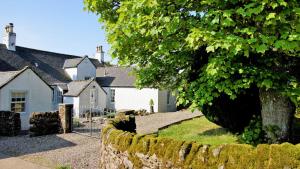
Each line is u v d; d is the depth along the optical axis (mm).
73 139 15820
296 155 4316
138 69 9773
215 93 6855
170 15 6883
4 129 17891
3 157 12156
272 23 5746
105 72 40969
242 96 9531
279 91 6828
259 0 5684
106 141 8656
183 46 7672
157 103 32875
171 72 9406
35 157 12039
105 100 34625
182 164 5668
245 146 4980
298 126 10383
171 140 6180
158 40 7781
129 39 7336
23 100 20797
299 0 5922
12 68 32156
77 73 37625
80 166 10398
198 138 11281
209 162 5277
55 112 18203
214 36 6109
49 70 36750
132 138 7207
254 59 7258
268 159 4590
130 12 7043
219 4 6496
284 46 5520
